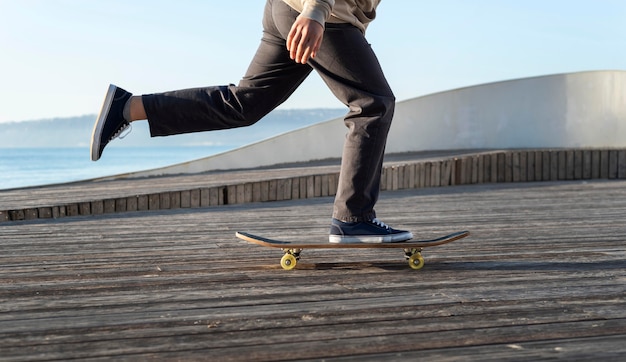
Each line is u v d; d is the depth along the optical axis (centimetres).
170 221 455
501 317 189
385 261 284
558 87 976
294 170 778
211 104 246
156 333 174
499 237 363
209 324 183
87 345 164
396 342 166
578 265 274
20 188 671
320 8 225
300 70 253
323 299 211
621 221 437
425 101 988
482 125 1002
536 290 224
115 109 242
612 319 187
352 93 244
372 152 248
